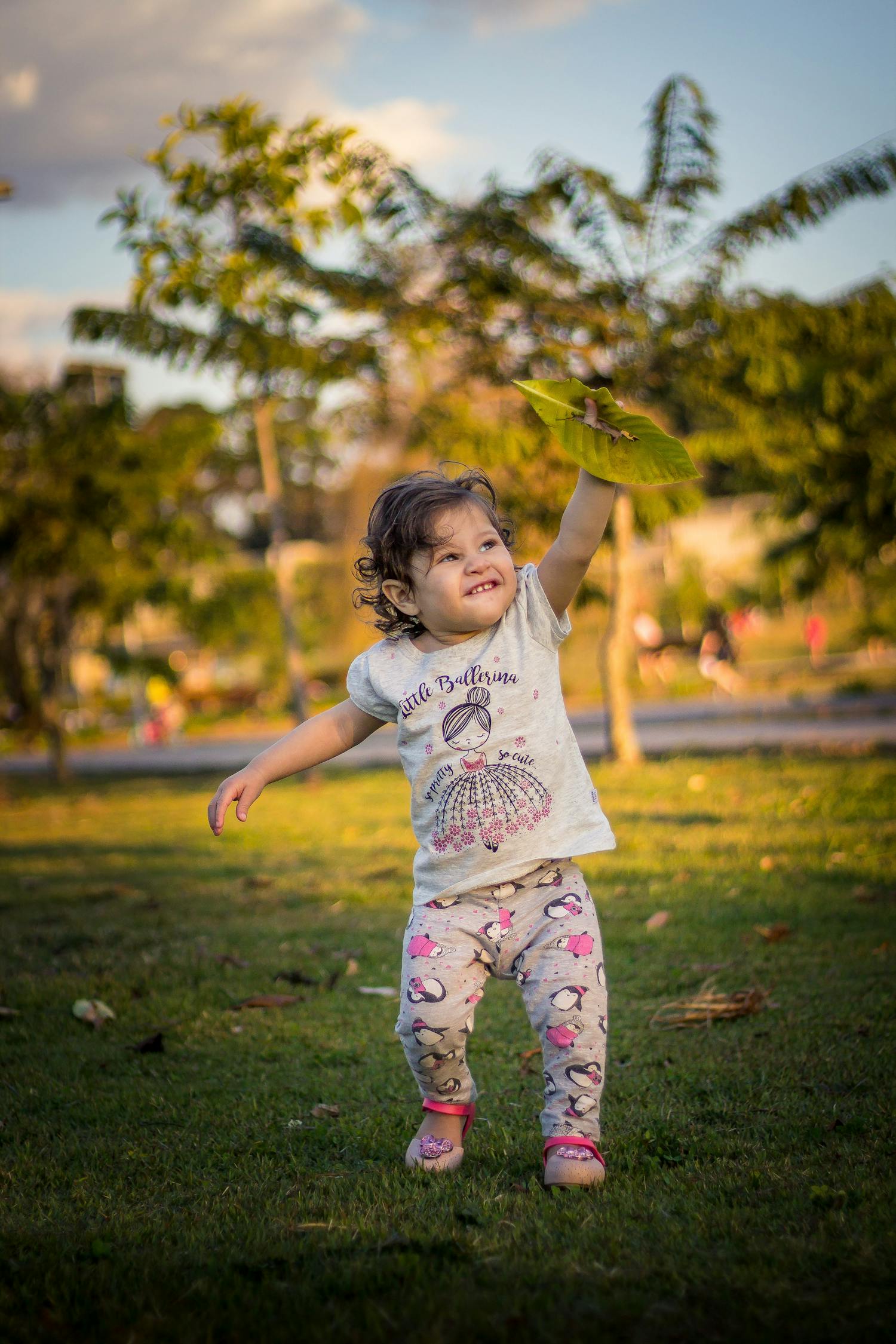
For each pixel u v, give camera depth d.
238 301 10.83
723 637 24.67
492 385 12.16
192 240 10.66
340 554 34.12
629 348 11.56
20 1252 2.10
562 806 2.56
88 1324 1.78
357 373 11.99
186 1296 1.85
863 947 4.41
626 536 12.64
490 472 11.73
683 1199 2.24
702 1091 3.00
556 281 11.31
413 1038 2.49
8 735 33.47
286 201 10.21
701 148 10.48
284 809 11.72
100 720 38.78
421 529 2.53
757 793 9.25
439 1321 1.71
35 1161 2.67
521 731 2.54
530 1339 1.66
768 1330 1.65
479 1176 2.51
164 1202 2.42
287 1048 3.60
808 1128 2.66
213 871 7.56
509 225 11.01
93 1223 2.27
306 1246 2.07
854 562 15.42
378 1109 3.03
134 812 13.04
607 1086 3.09
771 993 3.89
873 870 5.92
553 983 2.44
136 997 4.28
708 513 37.19
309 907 6.00
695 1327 1.67
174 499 20.09
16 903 6.46
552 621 2.60
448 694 2.57
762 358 11.09
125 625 23.66
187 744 28.16
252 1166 2.63
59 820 12.70
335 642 37.09
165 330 11.65
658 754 13.70
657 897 5.63
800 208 10.45
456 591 2.53
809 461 12.59
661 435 2.45
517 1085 3.19
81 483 18.08
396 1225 2.18
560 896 2.53
